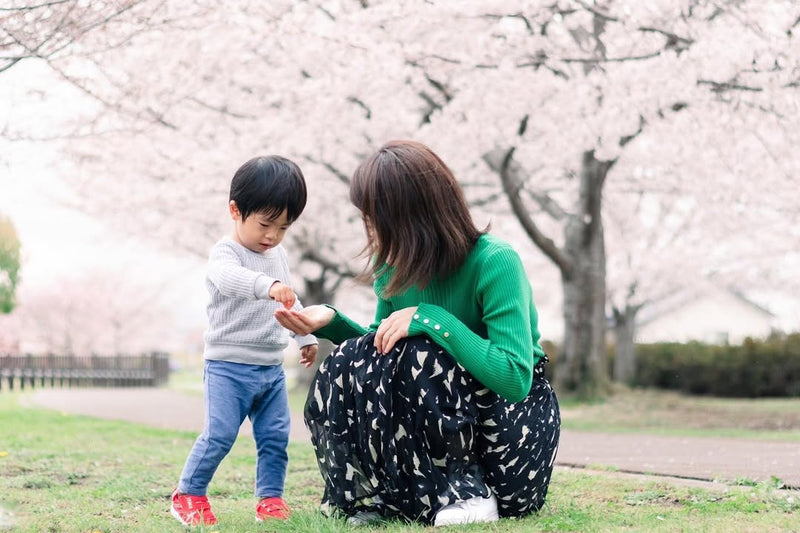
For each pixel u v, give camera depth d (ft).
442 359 7.20
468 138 29.19
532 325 8.04
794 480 10.54
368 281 7.71
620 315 60.49
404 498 7.40
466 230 7.53
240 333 8.49
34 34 11.48
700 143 28.60
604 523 7.34
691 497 9.16
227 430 8.30
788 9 22.13
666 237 56.29
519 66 25.61
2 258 33.37
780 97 23.13
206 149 31.63
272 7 23.85
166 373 75.61
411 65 26.71
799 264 54.54
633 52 24.38
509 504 7.75
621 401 36.22
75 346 115.34
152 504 9.57
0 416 25.40
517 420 7.48
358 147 33.68
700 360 54.03
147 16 14.29
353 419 7.44
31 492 10.40
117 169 33.27
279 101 30.66
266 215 8.49
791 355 50.70
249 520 8.22
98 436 19.40
